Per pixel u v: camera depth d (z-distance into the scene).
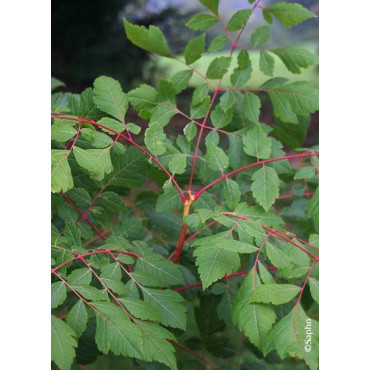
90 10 2.59
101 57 2.63
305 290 0.66
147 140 0.59
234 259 0.50
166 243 0.78
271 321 0.48
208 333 0.73
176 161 0.61
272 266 0.65
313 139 2.13
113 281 0.51
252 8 0.64
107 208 0.64
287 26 0.63
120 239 0.59
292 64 0.65
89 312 0.48
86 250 0.55
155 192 0.77
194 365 0.73
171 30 2.84
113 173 0.64
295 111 0.64
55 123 0.54
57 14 2.57
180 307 0.53
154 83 2.75
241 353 0.76
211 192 0.69
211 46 0.66
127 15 2.73
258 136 0.60
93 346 0.60
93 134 0.55
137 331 0.45
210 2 0.64
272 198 0.56
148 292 0.53
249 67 0.67
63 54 2.62
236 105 0.69
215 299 0.72
